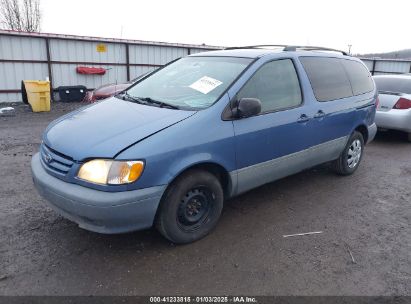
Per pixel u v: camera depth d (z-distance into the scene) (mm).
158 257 3098
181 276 2865
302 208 4191
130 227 2893
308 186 4898
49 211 3873
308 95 4254
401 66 25688
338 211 4148
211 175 3314
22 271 2850
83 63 15930
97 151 2828
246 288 2754
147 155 2832
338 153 4957
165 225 3105
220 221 3785
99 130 3100
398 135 8578
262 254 3205
